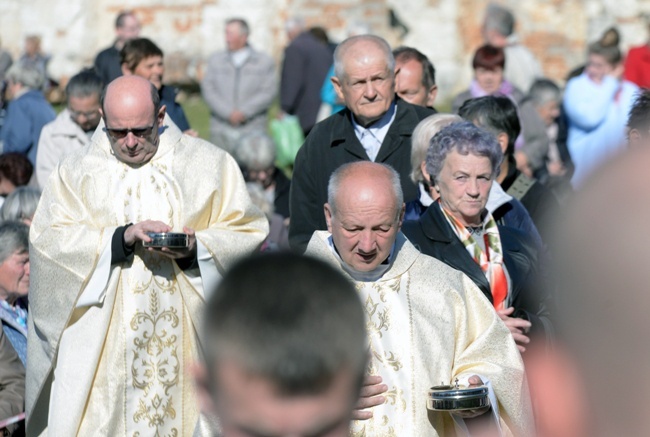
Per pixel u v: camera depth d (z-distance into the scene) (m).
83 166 12.22
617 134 3.94
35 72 22.75
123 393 11.82
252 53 29.19
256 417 3.40
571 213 3.09
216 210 12.37
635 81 27.42
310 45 29.16
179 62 41.84
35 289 11.93
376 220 9.20
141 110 11.96
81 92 18.97
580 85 23.28
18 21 42.62
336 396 3.44
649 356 2.94
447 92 40.09
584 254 3.02
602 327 2.98
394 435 9.25
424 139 12.02
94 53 42.44
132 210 12.06
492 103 13.80
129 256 11.70
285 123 28.98
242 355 3.37
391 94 13.16
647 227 2.97
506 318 10.36
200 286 11.93
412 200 12.71
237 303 3.42
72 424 11.52
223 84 29.28
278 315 3.39
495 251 11.02
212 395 3.47
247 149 18.86
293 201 13.34
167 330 11.94
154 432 11.87
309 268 3.50
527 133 21.91
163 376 11.93
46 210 12.11
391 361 9.38
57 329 11.83
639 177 3.05
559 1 39.41
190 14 42.53
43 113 22.59
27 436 12.19
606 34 23.86
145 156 12.16
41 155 19.30
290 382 3.38
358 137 13.34
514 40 28.52
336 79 13.54
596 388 2.99
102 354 11.84
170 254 11.55
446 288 9.62
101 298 11.70
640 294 2.95
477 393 8.76
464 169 10.84
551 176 19.83
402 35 40.88
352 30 31.34
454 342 9.55
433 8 40.44
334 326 3.41
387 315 9.48
